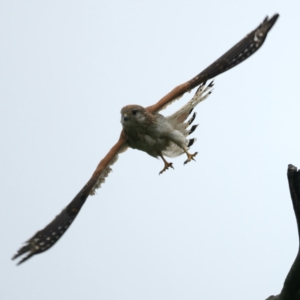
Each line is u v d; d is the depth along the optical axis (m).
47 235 10.42
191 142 14.16
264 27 12.15
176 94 13.20
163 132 13.79
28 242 10.13
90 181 12.46
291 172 9.77
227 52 12.61
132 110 13.57
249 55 12.15
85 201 11.80
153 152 14.25
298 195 9.82
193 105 14.03
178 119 14.16
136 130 13.73
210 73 12.69
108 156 13.34
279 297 10.27
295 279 9.92
